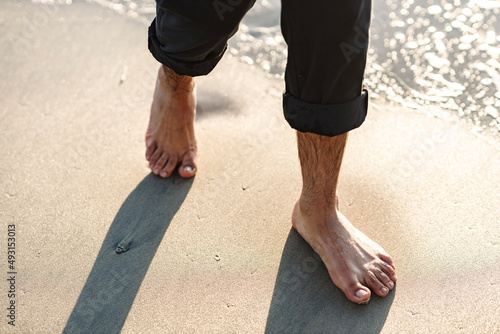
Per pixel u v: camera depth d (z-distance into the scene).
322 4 1.16
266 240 1.67
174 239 1.68
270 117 2.14
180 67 1.49
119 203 1.81
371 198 1.78
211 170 1.92
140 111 2.19
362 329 1.41
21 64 2.47
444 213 1.71
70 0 2.95
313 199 1.54
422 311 1.44
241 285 1.54
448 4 2.59
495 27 2.42
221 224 1.73
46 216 1.77
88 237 1.70
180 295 1.52
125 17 2.80
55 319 1.47
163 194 1.84
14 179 1.91
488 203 1.73
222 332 1.42
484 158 1.88
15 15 2.83
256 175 1.89
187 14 1.31
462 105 2.09
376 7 2.61
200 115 2.18
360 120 1.38
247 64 2.43
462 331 1.39
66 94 2.29
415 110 2.10
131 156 1.99
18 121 2.15
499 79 2.16
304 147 1.44
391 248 1.62
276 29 2.64
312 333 1.41
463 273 1.53
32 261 1.63
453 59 2.28
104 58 2.50
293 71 1.30
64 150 2.02
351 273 1.49
